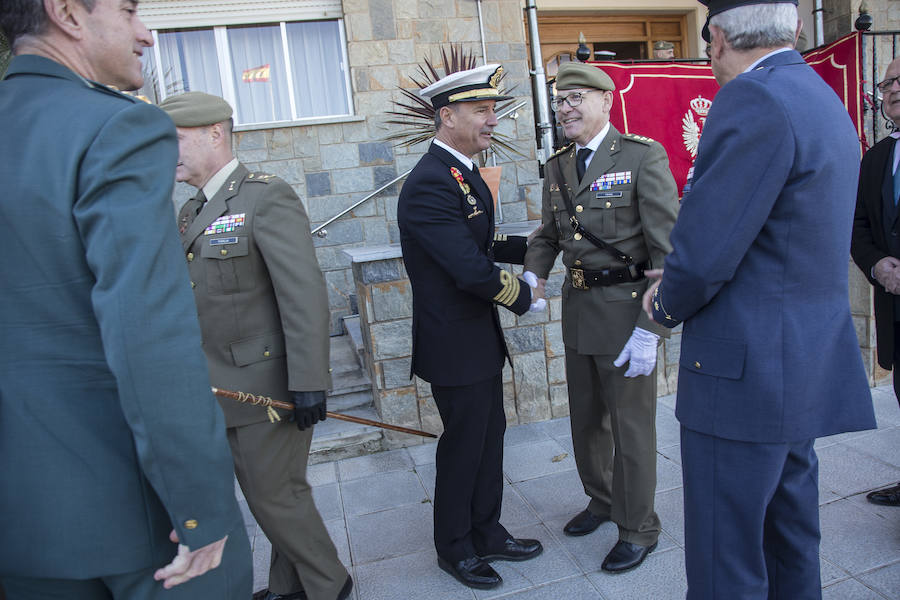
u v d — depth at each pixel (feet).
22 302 3.10
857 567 6.88
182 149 6.02
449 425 7.00
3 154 3.09
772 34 4.51
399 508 8.98
